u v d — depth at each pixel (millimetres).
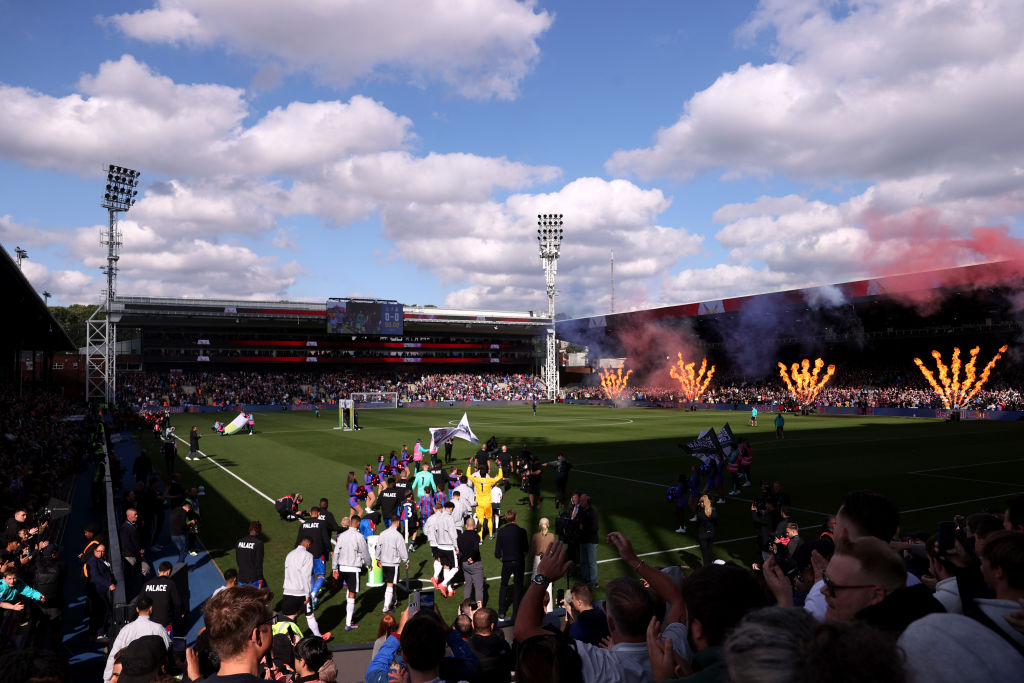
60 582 10070
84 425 43094
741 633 1727
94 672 9258
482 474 20453
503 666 5566
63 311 134000
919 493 21812
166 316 75562
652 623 2760
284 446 37594
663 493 22844
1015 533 2398
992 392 59188
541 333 99938
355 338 95125
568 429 48156
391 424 53312
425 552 15789
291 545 16234
